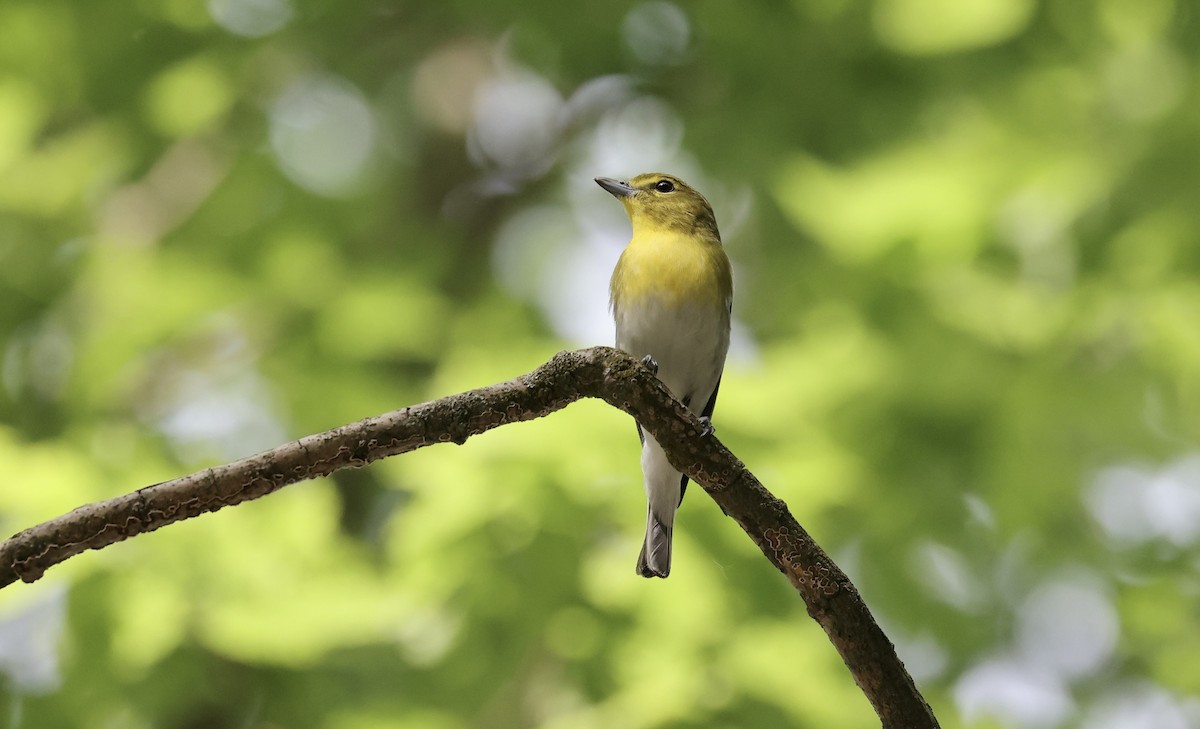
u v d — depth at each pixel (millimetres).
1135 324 11406
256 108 13617
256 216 12992
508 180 15648
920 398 11617
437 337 12578
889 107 12398
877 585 12523
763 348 11977
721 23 12531
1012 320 11164
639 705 9117
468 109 15125
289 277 12336
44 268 12031
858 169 11703
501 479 9414
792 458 9742
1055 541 13984
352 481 13492
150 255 12109
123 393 11742
